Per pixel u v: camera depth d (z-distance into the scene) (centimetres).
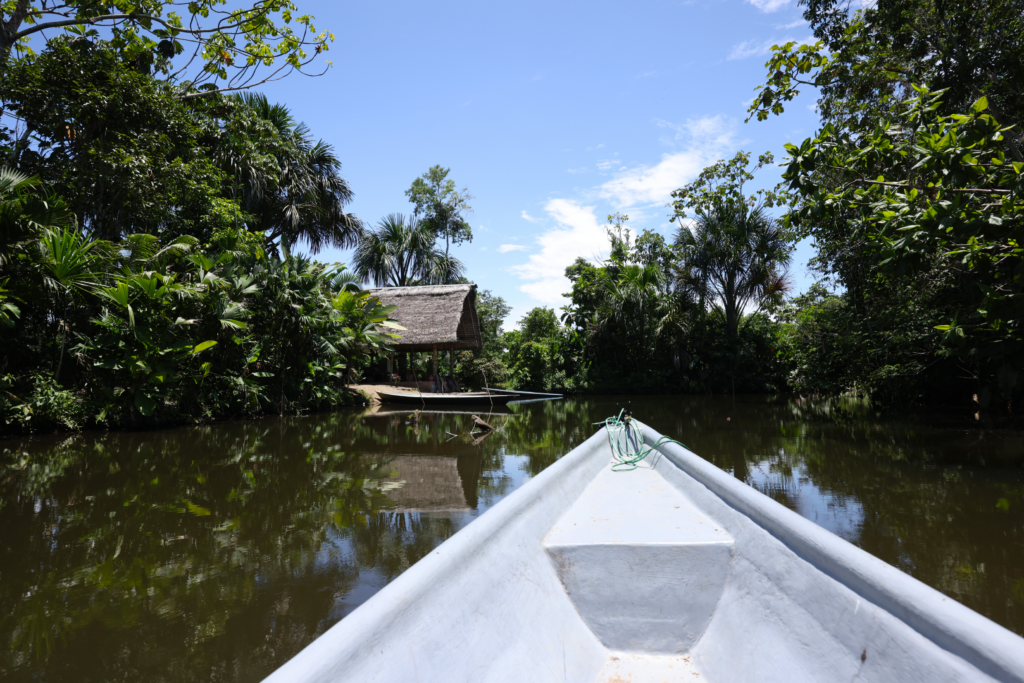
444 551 167
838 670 146
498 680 152
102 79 1138
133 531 437
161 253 1131
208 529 441
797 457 724
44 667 250
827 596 162
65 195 1127
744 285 2406
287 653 260
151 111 1217
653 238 2747
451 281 3017
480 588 172
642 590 213
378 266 2739
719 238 2391
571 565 222
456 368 2611
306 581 340
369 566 362
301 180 2161
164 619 294
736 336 2489
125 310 997
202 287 1144
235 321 1190
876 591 145
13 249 848
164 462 721
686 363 2492
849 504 488
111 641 272
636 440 480
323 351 1477
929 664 122
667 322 2453
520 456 768
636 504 286
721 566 215
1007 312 596
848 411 1391
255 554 386
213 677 242
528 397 2367
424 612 144
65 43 1110
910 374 1174
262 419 1263
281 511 489
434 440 930
